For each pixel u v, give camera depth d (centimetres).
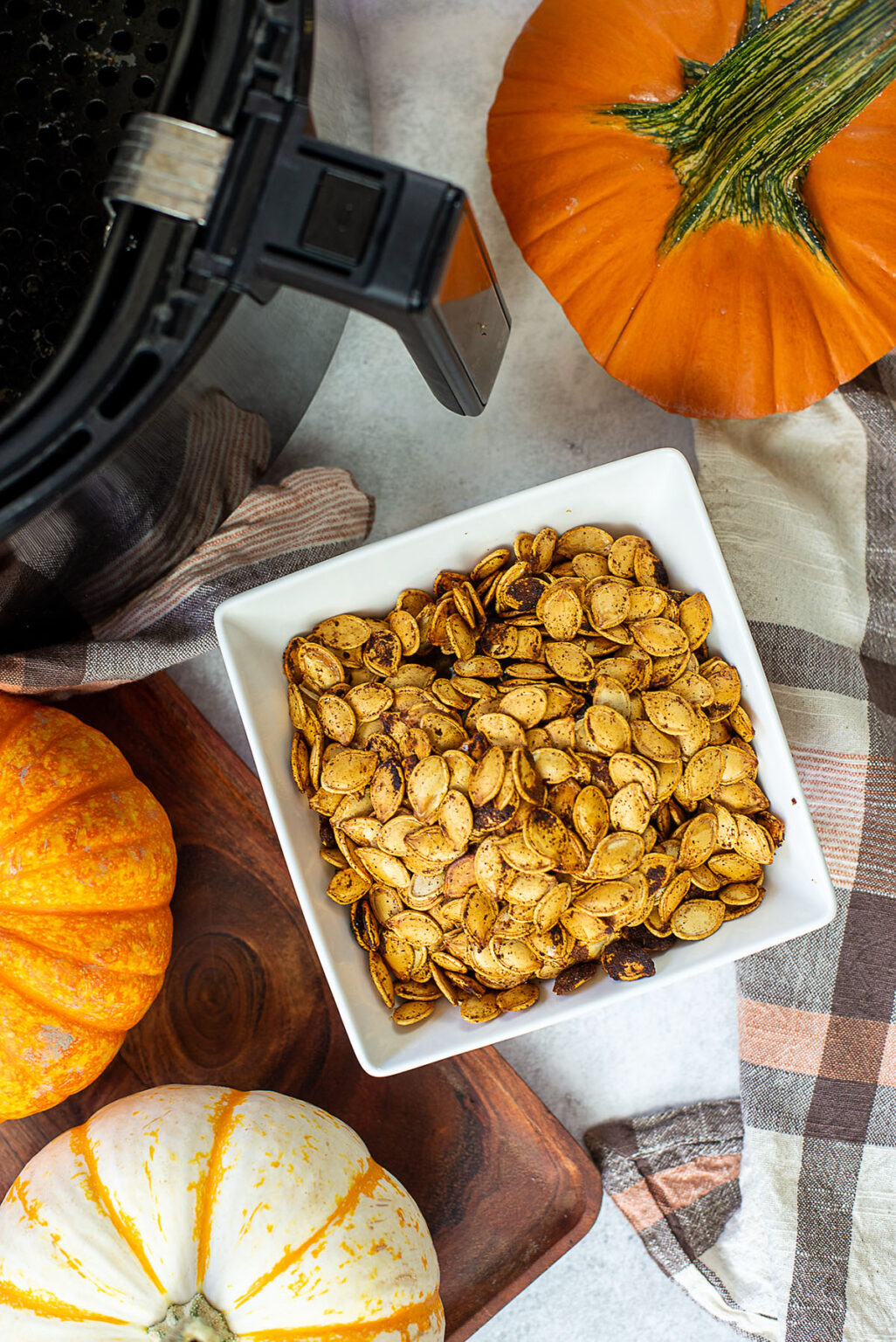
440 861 65
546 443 77
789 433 75
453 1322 73
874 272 69
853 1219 73
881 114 68
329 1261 67
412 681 67
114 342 57
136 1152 68
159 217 56
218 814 74
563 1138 73
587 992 65
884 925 72
